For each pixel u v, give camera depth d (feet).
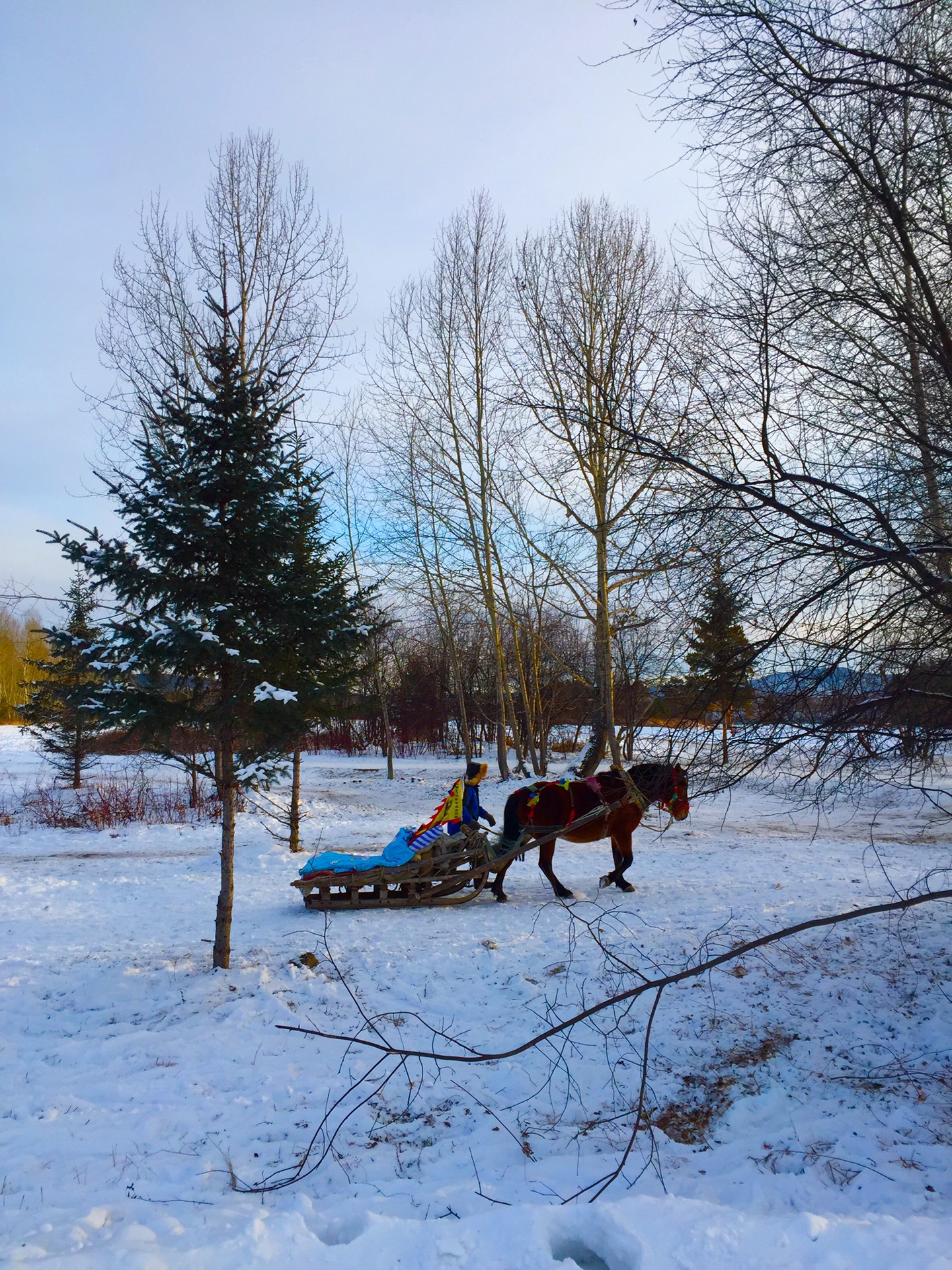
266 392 26.27
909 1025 20.81
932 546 15.30
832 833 53.42
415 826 62.39
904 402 17.83
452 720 151.64
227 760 26.45
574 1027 21.31
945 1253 10.13
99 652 23.94
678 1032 20.89
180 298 54.85
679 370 18.22
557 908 32.48
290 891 40.22
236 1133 16.57
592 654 70.54
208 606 24.81
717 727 17.53
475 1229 11.12
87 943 30.96
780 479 16.61
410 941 28.58
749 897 32.63
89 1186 14.23
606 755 72.08
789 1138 16.11
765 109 16.93
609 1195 14.06
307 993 24.13
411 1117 17.52
